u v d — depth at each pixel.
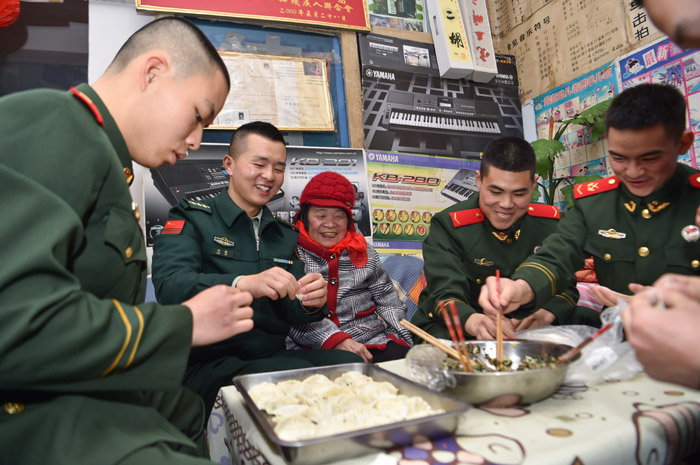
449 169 3.40
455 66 3.36
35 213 0.61
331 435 0.57
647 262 1.50
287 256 1.84
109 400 0.76
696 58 2.50
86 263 0.74
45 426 0.64
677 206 1.48
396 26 3.43
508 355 0.98
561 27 3.31
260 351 1.64
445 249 1.88
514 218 1.80
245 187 1.80
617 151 1.37
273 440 0.57
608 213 1.60
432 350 0.94
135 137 0.89
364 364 0.94
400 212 3.24
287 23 3.03
